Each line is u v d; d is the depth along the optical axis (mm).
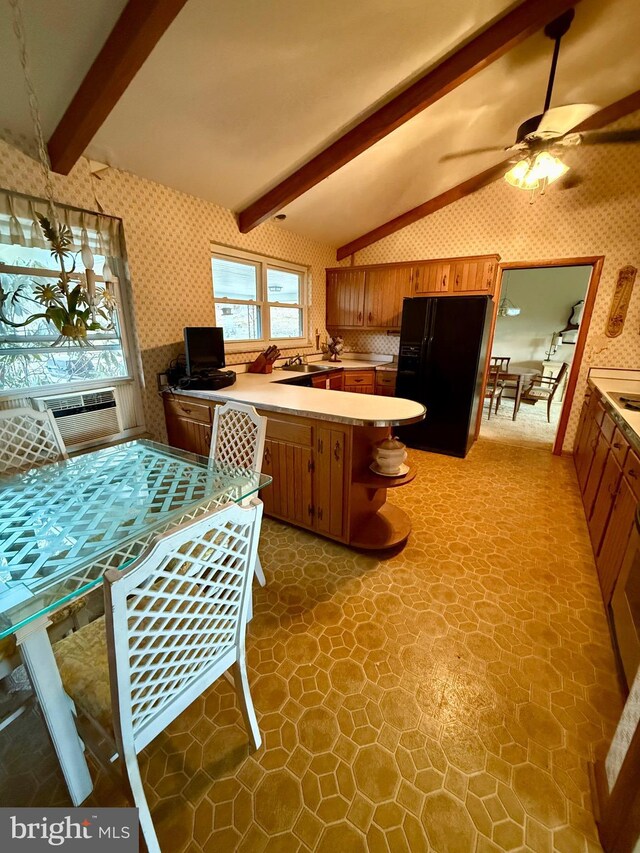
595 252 3482
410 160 3133
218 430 2014
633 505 1579
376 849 985
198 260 3012
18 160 1947
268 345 3980
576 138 2121
